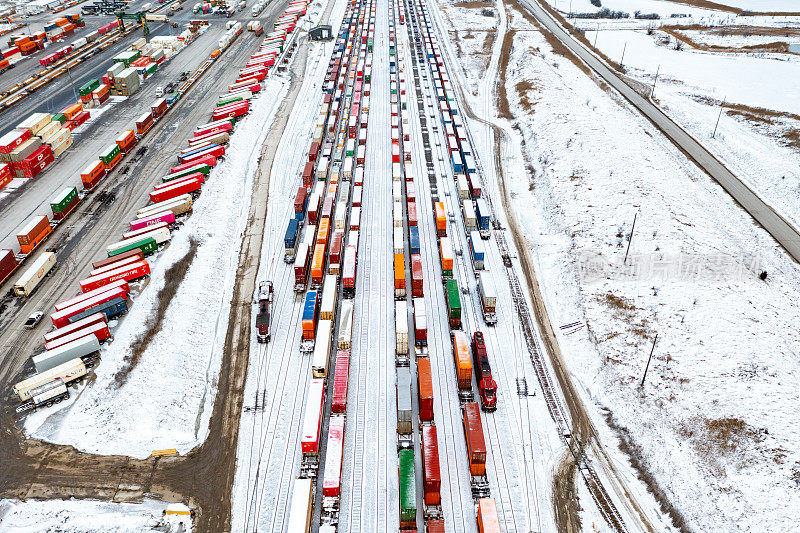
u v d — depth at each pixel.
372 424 49.25
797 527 38.84
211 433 49.19
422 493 43.62
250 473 45.44
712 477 43.41
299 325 60.97
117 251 68.19
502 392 53.09
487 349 57.94
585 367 55.88
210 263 69.25
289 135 102.31
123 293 61.03
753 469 42.97
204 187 84.12
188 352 57.12
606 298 62.06
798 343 54.94
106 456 46.62
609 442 48.50
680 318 56.97
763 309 58.56
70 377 51.25
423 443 44.16
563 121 100.06
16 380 52.53
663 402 49.62
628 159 85.44
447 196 84.69
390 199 83.69
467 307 63.59
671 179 82.62
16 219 75.62
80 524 41.12
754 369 50.56
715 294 59.84
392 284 66.75
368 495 43.34
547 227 77.69
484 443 44.22
